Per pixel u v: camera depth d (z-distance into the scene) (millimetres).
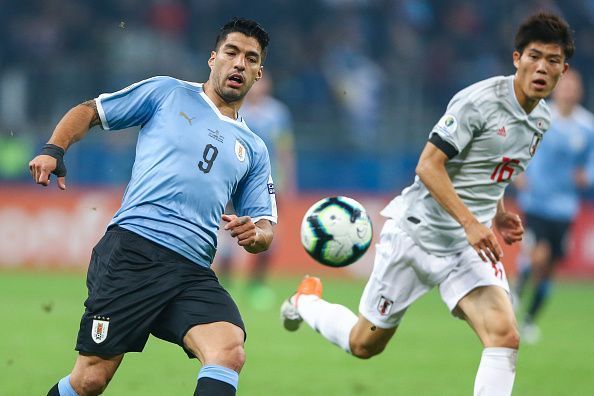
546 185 45125
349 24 85000
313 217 23406
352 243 23297
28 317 43000
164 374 29953
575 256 69875
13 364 30844
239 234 18422
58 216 68125
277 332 41156
